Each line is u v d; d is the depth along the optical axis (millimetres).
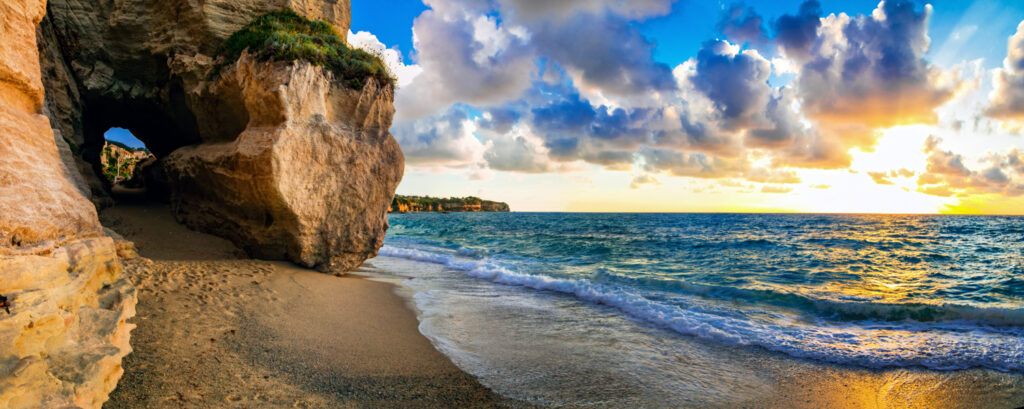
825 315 9570
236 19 11266
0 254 2607
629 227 52938
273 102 9406
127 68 11812
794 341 7535
